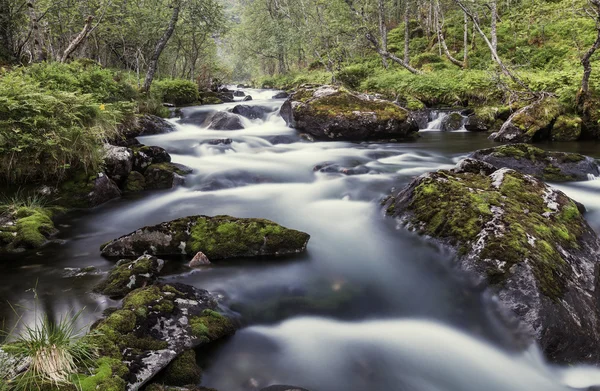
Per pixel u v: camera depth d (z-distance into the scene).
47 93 7.25
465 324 3.82
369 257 5.09
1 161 6.32
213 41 30.06
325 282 4.51
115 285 3.99
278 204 7.01
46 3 14.49
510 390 3.15
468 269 4.21
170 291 3.53
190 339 3.11
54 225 6.01
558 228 4.56
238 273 4.56
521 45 22.20
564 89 13.55
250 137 12.21
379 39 30.16
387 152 10.80
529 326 3.49
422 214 5.27
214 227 5.04
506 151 8.39
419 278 4.53
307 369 3.22
